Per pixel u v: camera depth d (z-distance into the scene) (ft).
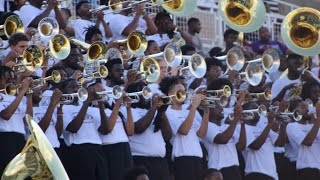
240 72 97.96
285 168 97.81
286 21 102.32
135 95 83.20
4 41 89.10
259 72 94.84
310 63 118.73
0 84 78.02
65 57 83.20
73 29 100.37
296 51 102.17
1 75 77.87
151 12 118.52
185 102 91.97
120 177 82.64
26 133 81.30
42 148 57.11
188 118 85.76
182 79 86.84
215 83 88.12
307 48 102.17
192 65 90.07
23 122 79.36
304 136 95.91
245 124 93.71
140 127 83.82
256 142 92.22
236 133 92.32
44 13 94.84
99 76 84.79
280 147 97.09
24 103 82.48
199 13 127.03
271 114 91.50
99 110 82.53
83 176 81.35
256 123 94.48
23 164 58.80
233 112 90.38
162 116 85.15
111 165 82.64
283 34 102.37
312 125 97.09
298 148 96.73
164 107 85.15
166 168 85.46
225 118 93.61
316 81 103.19
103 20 101.24
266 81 108.06
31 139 58.23
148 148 84.23
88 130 81.92
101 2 110.93
